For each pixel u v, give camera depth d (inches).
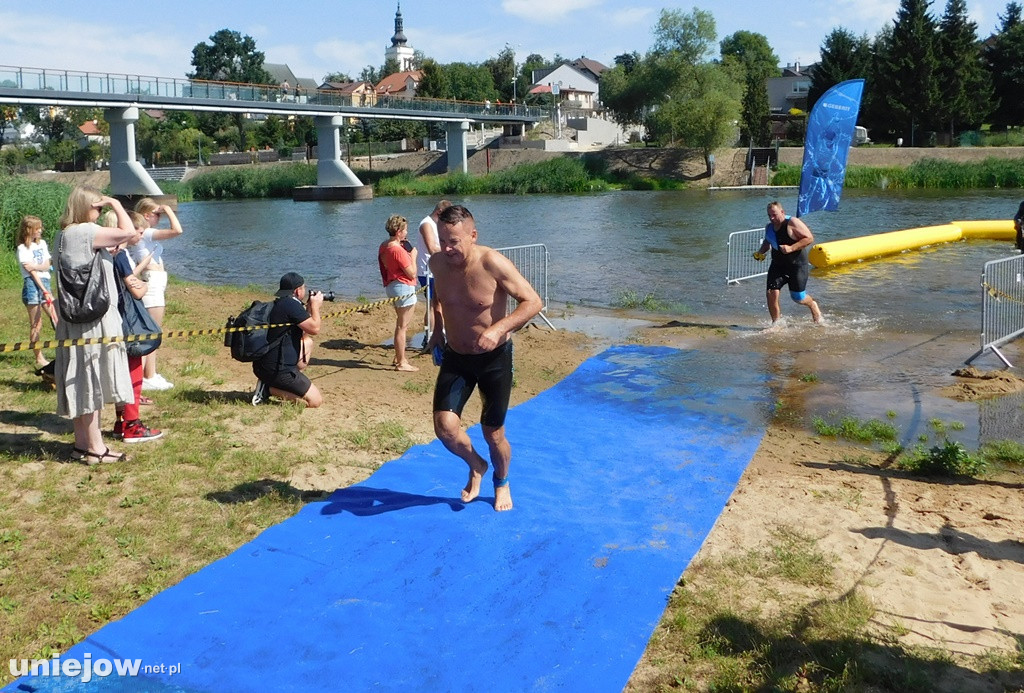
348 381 382.0
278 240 1269.7
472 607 183.0
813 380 399.9
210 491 240.1
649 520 229.8
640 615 181.0
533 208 1788.9
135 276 288.7
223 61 5226.4
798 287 513.3
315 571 197.0
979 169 2107.5
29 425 283.7
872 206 1521.9
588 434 314.3
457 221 205.8
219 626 175.2
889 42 2790.4
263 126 4320.9
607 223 1363.2
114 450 261.4
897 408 357.4
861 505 248.4
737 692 157.4
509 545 209.3
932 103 2578.7
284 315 318.3
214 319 532.7
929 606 189.0
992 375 400.2
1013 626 182.1
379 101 2778.1
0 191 808.9
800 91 4224.9
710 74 2859.3
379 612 180.5
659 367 425.4
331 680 159.9
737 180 2443.4
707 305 611.5
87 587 187.3
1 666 160.9
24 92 2039.9
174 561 200.7
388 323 530.0
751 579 199.2
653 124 2883.9
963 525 235.1
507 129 3444.9
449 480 256.5
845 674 159.6
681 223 1327.5
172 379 355.9
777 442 315.9
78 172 3115.2
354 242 1214.9
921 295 625.9
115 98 2222.0
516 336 492.1
